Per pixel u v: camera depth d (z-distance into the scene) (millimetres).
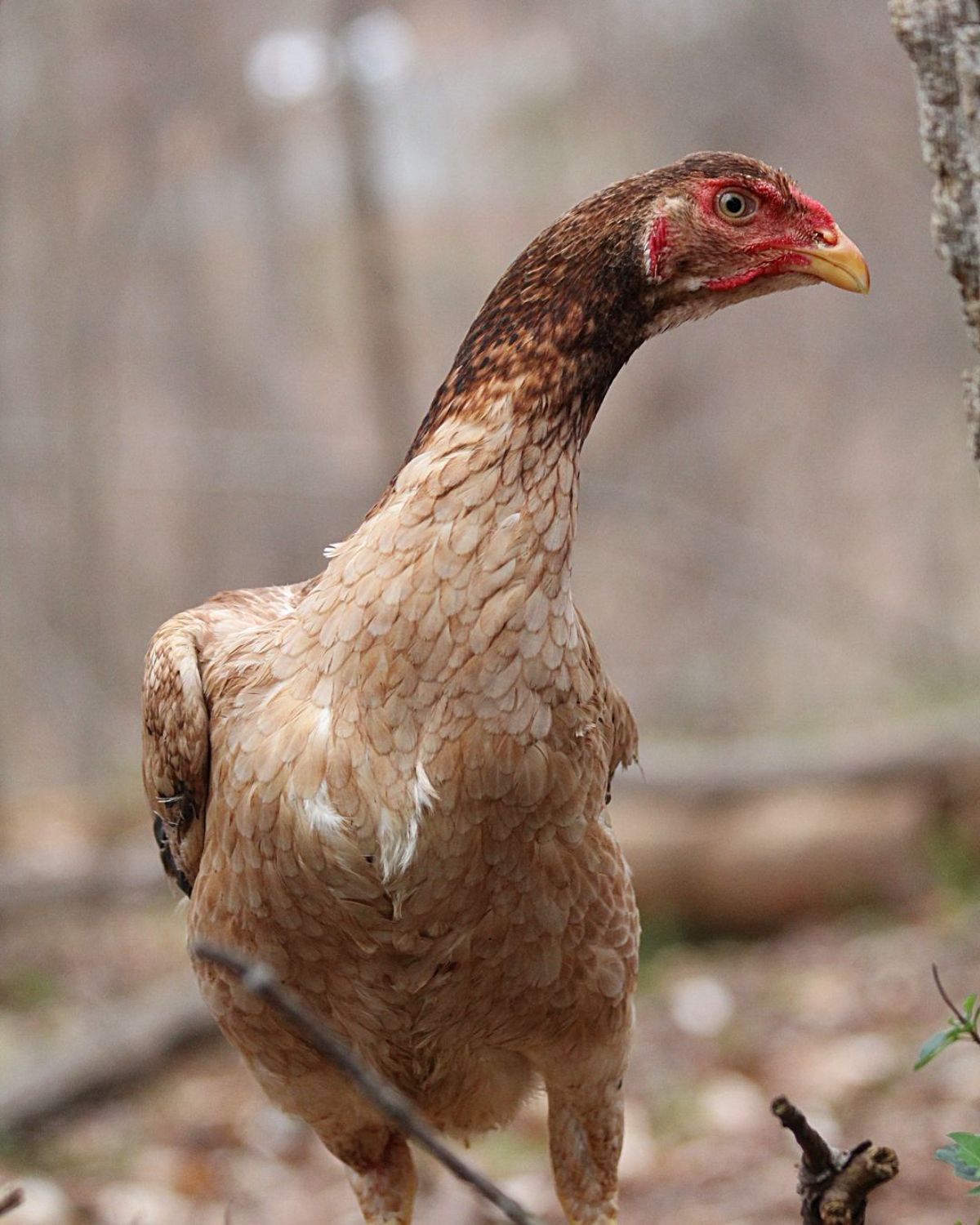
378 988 3387
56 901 9617
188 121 16703
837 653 16328
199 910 3471
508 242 18703
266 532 17375
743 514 17406
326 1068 3648
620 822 9727
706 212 3355
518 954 3373
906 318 16828
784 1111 3045
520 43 17891
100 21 16328
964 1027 3180
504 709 3061
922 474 17672
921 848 9773
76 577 15656
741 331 17281
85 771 13812
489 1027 3570
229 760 3299
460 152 18594
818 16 15547
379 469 14133
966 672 14484
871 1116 6527
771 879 9492
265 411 18047
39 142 16516
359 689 3076
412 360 16234
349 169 14344
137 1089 7652
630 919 3578
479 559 3057
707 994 8445
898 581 17938
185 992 8109
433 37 17734
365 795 3068
